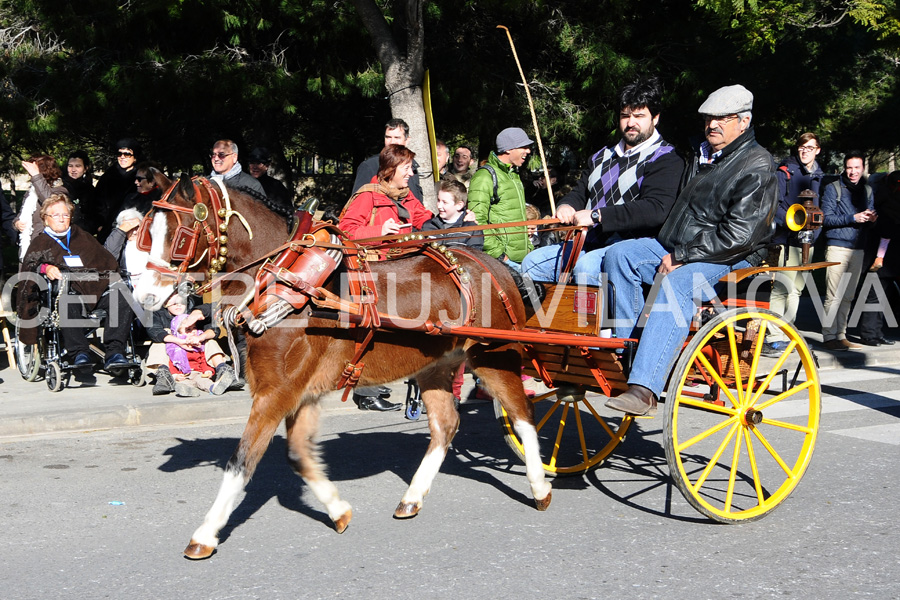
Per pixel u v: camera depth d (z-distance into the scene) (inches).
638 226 212.7
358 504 206.5
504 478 228.4
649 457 246.1
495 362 203.0
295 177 991.0
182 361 305.6
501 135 303.7
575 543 180.5
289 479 224.7
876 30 512.1
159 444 255.6
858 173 399.2
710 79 544.4
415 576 163.0
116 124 597.9
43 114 517.3
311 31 514.9
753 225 195.2
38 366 329.4
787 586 158.2
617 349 199.2
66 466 232.8
